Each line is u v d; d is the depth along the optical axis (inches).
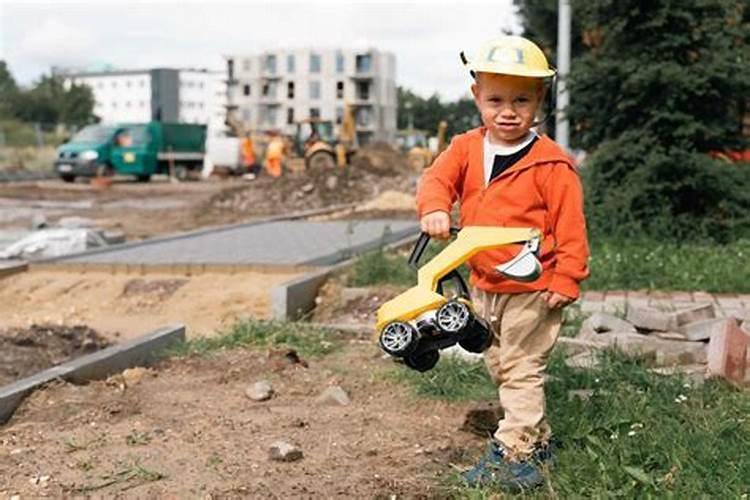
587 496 162.1
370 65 4013.3
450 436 202.4
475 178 174.1
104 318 404.2
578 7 522.3
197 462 186.7
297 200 1027.9
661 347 269.1
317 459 187.8
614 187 508.1
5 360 307.4
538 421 173.9
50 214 947.3
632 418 195.5
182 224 859.4
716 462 171.9
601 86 512.4
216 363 268.7
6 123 2212.1
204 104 4958.2
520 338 173.6
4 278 450.0
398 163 1758.1
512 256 170.6
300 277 385.1
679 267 415.5
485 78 169.8
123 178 1739.7
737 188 493.4
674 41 492.1
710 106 499.5
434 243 457.1
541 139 173.6
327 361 272.7
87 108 4045.3
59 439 202.8
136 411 223.3
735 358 235.5
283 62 4097.0
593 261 426.6
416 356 163.9
